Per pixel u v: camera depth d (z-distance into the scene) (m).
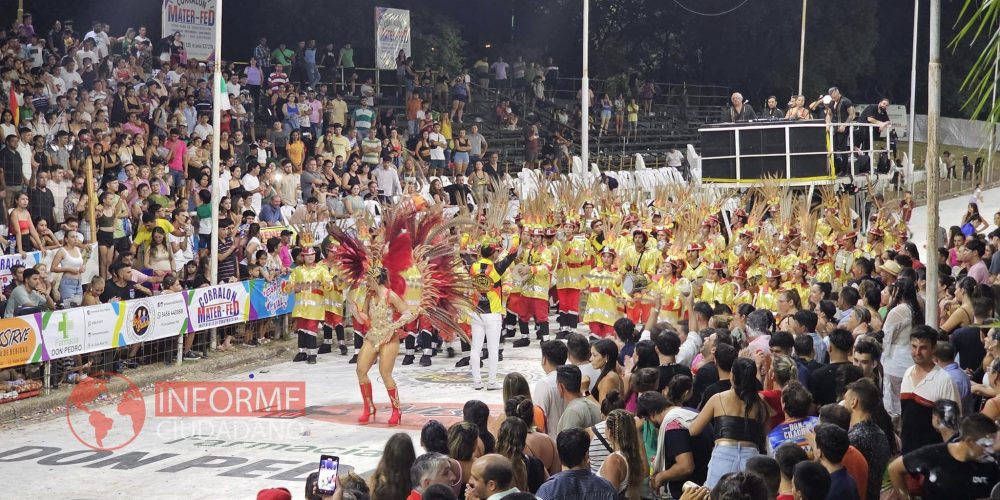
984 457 6.72
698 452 8.23
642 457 7.60
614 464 7.45
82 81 24.19
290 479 11.43
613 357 9.75
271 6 38.16
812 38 53.16
